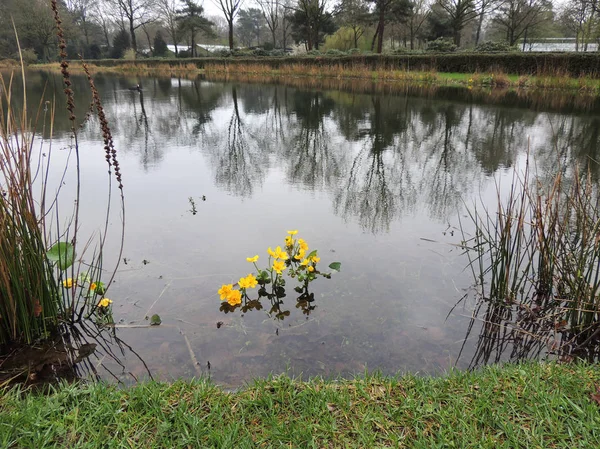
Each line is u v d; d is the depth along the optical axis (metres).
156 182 4.66
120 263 2.82
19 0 31.39
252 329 2.22
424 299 2.49
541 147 6.32
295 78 21.27
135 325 2.24
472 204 4.01
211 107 11.10
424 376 1.87
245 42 58.81
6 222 1.98
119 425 1.50
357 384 1.73
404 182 4.76
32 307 2.09
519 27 31.23
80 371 1.91
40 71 27.06
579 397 1.63
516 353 2.07
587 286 2.24
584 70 14.34
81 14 41.16
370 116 9.48
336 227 3.46
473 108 10.41
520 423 1.52
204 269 2.77
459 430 1.50
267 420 1.55
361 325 2.25
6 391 1.75
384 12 29.00
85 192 4.21
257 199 4.15
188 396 1.66
